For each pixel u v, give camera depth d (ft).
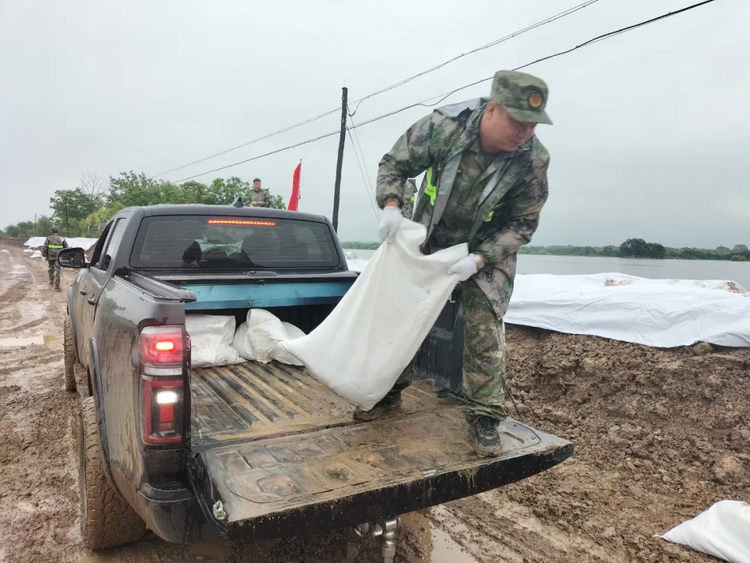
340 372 8.62
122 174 164.25
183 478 7.10
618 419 14.87
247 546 9.94
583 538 10.45
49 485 12.06
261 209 13.53
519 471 8.02
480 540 10.36
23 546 9.73
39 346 26.68
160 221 12.07
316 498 6.42
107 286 10.58
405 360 8.50
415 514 11.36
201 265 12.38
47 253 54.34
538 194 8.34
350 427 8.84
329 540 10.16
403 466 7.48
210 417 8.86
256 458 7.43
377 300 8.38
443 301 8.27
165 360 6.87
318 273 13.26
